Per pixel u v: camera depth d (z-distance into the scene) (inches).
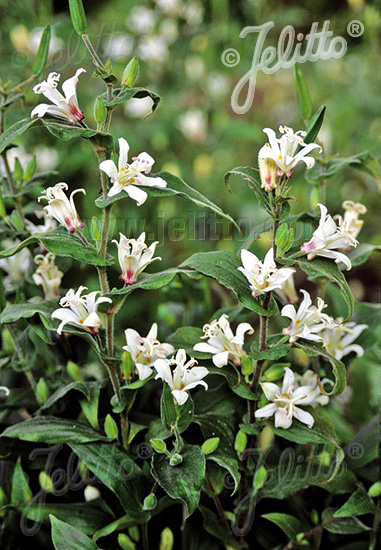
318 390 25.4
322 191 27.0
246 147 54.7
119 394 24.6
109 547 26.0
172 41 50.2
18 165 27.1
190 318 29.3
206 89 51.4
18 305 24.3
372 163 26.4
